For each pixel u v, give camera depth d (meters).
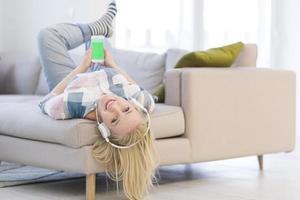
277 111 3.60
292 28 5.71
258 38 5.74
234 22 5.71
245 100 3.42
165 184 3.26
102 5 5.21
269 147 3.57
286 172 3.66
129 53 4.12
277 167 3.86
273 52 5.74
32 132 2.96
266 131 3.54
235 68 3.47
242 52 3.66
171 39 5.59
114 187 3.17
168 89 3.25
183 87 3.18
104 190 3.09
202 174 3.60
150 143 2.77
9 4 5.21
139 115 2.74
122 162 2.71
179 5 5.60
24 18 5.23
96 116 2.73
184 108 3.18
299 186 3.19
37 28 5.21
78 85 2.80
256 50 3.72
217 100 3.28
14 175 3.43
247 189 3.10
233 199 2.85
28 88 4.60
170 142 3.07
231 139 3.36
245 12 5.74
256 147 3.50
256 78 3.48
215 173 3.64
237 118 3.38
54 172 3.56
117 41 5.34
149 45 5.51
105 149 2.73
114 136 2.69
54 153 2.87
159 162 2.98
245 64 3.66
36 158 3.00
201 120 3.21
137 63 4.01
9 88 4.70
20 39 5.23
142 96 2.91
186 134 3.17
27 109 3.14
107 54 3.07
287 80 3.65
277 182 3.31
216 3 5.68
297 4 5.70
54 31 3.55
